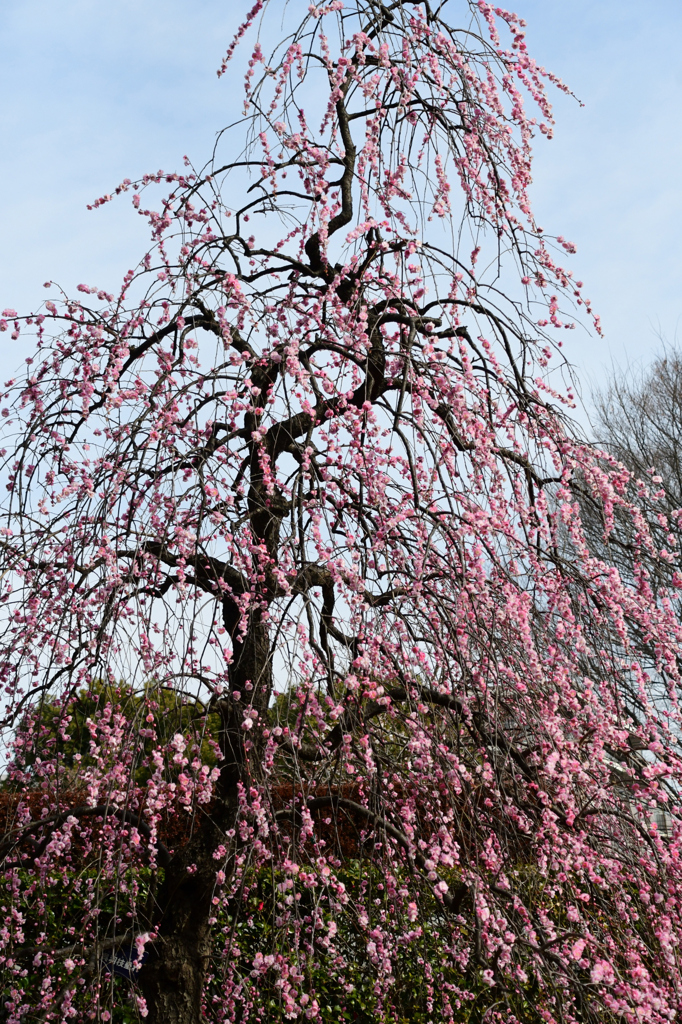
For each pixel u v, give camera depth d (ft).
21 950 10.54
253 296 10.27
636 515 11.30
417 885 9.99
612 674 10.84
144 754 9.41
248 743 9.22
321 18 11.16
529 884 9.66
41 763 10.17
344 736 9.16
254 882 9.87
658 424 38.83
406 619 9.40
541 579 10.99
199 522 8.95
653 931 9.53
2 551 10.03
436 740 9.14
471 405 10.52
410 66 10.52
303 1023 11.15
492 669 9.70
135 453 9.23
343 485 10.61
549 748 9.71
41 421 10.54
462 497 9.76
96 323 10.76
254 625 10.43
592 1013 8.20
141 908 10.24
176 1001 9.80
